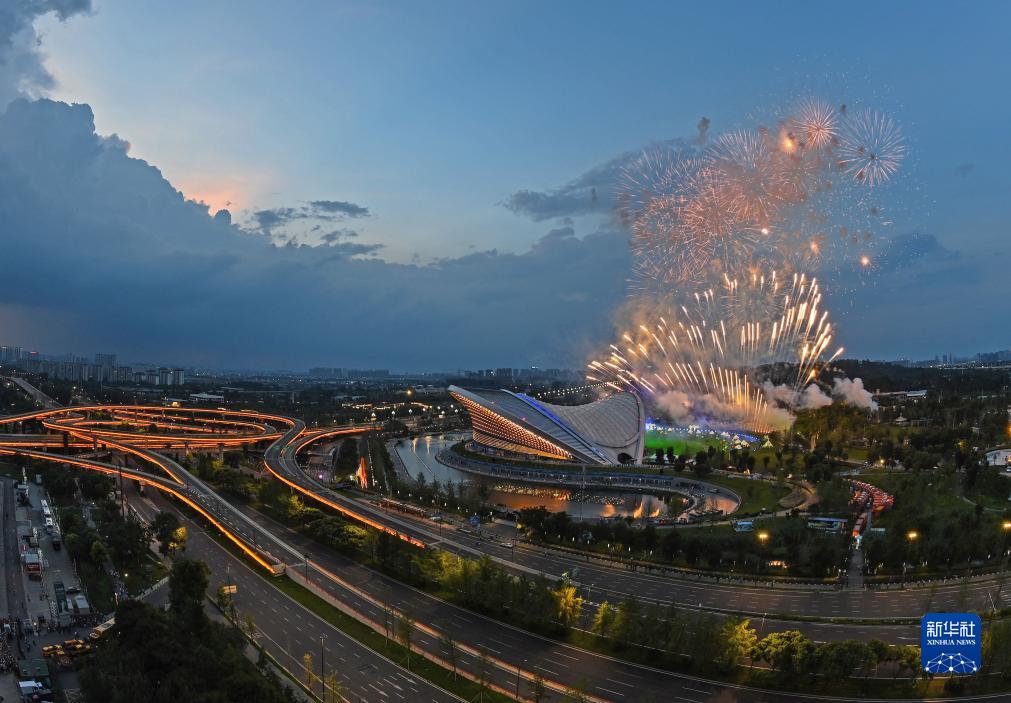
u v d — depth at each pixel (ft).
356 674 524.93
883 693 476.95
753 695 481.46
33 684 472.44
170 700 430.20
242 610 646.33
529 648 561.02
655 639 531.91
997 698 467.52
